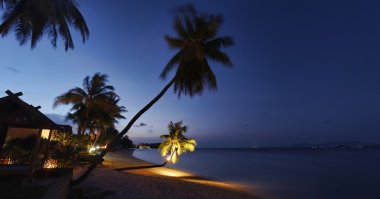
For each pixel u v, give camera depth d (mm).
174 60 17141
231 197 19750
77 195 12727
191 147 40875
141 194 15320
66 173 13914
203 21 17078
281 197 26266
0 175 11883
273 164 77375
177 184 21188
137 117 15680
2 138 17297
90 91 37000
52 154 15688
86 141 35812
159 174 31578
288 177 44906
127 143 129250
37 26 14312
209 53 17234
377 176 48719
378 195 30453
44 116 12734
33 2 12398
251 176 44281
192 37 17297
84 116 36000
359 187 36000
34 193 9664
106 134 58875
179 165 61375
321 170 60188
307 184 37625
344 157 131625
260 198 22125
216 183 30234
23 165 12711
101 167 24453
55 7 14203
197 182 27375
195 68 16734
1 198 8938
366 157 131000
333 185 37469
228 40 17906
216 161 87125
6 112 11867
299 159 110375
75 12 15805
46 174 13516
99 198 13023
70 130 25547
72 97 35594
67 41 16219
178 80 16781
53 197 8797
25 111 12227
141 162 48562
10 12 14141
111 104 39156
